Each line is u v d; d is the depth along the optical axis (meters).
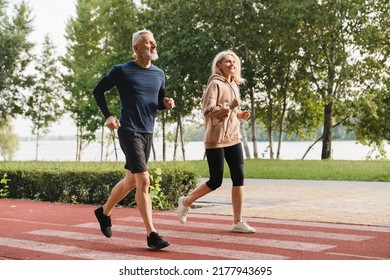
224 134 9.21
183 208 9.68
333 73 45.41
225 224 10.48
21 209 13.63
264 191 17.22
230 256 7.53
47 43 62.75
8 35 56.31
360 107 46.50
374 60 47.41
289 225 10.23
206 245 8.34
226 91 9.25
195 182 14.05
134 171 8.10
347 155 91.00
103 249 8.14
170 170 13.55
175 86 44.75
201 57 44.09
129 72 8.23
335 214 11.63
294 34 46.97
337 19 43.06
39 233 9.73
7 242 8.84
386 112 50.59
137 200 8.12
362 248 7.97
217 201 14.40
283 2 45.19
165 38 45.38
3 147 84.56
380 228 9.79
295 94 51.09
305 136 57.03
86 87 55.47
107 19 56.59
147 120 8.28
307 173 23.67
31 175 16.31
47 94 63.22
